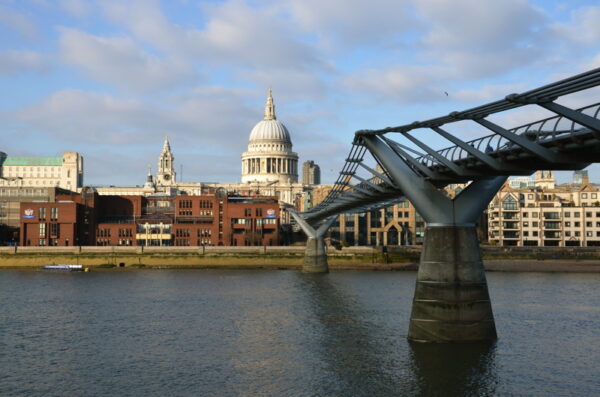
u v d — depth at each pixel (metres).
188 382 49.47
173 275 135.38
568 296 95.69
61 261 162.75
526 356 55.12
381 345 59.72
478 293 56.59
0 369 53.41
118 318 76.56
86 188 185.75
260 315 78.19
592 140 36.69
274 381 49.44
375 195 77.50
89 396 46.47
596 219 185.25
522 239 186.75
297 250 164.75
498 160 46.22
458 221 56.53
